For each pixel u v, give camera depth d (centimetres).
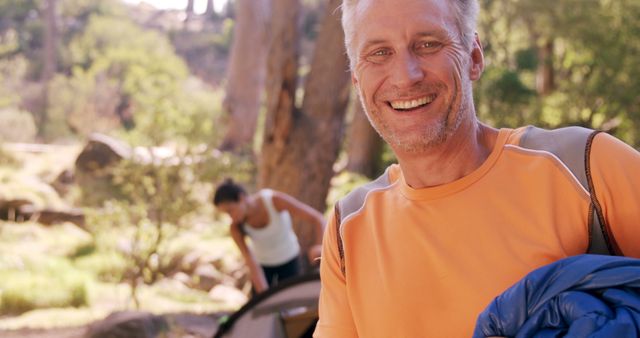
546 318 127
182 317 826
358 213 164
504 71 1457
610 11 1429
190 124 1085
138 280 1045
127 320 695
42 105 3088
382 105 150
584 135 146
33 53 4394
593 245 141
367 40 148
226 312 896
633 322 120
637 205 139
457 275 146
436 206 150
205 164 1045
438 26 145
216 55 4928
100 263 1152
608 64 1377
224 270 1243
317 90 942
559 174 144
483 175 149
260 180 956
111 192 1666
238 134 2408
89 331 691
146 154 1041
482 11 1470
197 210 1043
